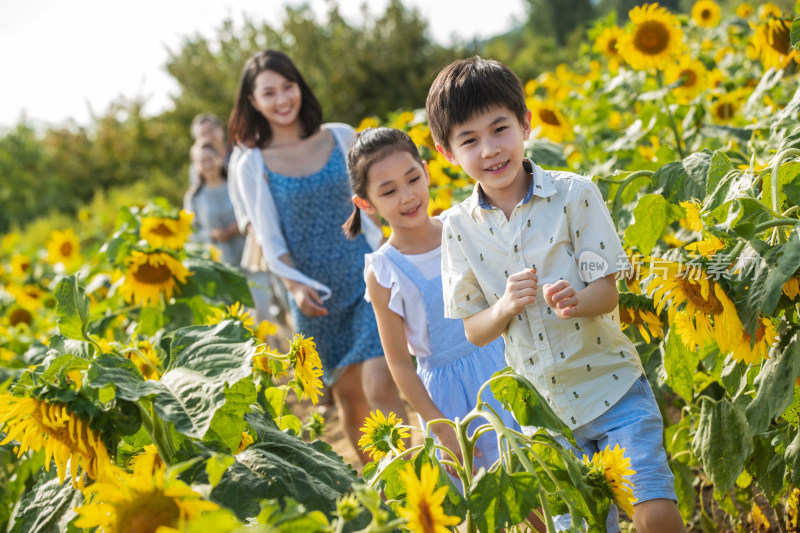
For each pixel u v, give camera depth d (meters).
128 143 20.48
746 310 1.53
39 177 21.64
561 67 7.03
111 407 1.51
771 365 1.75
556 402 1.92
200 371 1.55
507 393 1.70
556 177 1.93
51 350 1.74
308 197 3.39
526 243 1.91
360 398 3.35
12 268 6.75
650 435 1.84
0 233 21.06
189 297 3.10
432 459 1.65
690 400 2.15
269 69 3.45
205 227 6.17
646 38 3.40
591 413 1.89
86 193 21.06
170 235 3.49
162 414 1.45
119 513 1.19
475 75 1.87
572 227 1.88
